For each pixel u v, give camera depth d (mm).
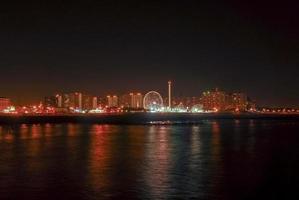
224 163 56344
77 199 36469
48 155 65188
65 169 51188
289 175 47031
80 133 121062
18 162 57219
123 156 63906
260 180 44125
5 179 44625
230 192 38906
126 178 45188
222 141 91938
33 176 46438
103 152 69438
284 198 37062
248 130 137750
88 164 55375
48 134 117000
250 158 61312
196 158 61375
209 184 42188
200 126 171625
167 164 55406
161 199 36531
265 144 84188
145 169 51250
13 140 94750
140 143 86812
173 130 138750
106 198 36750
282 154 66438
